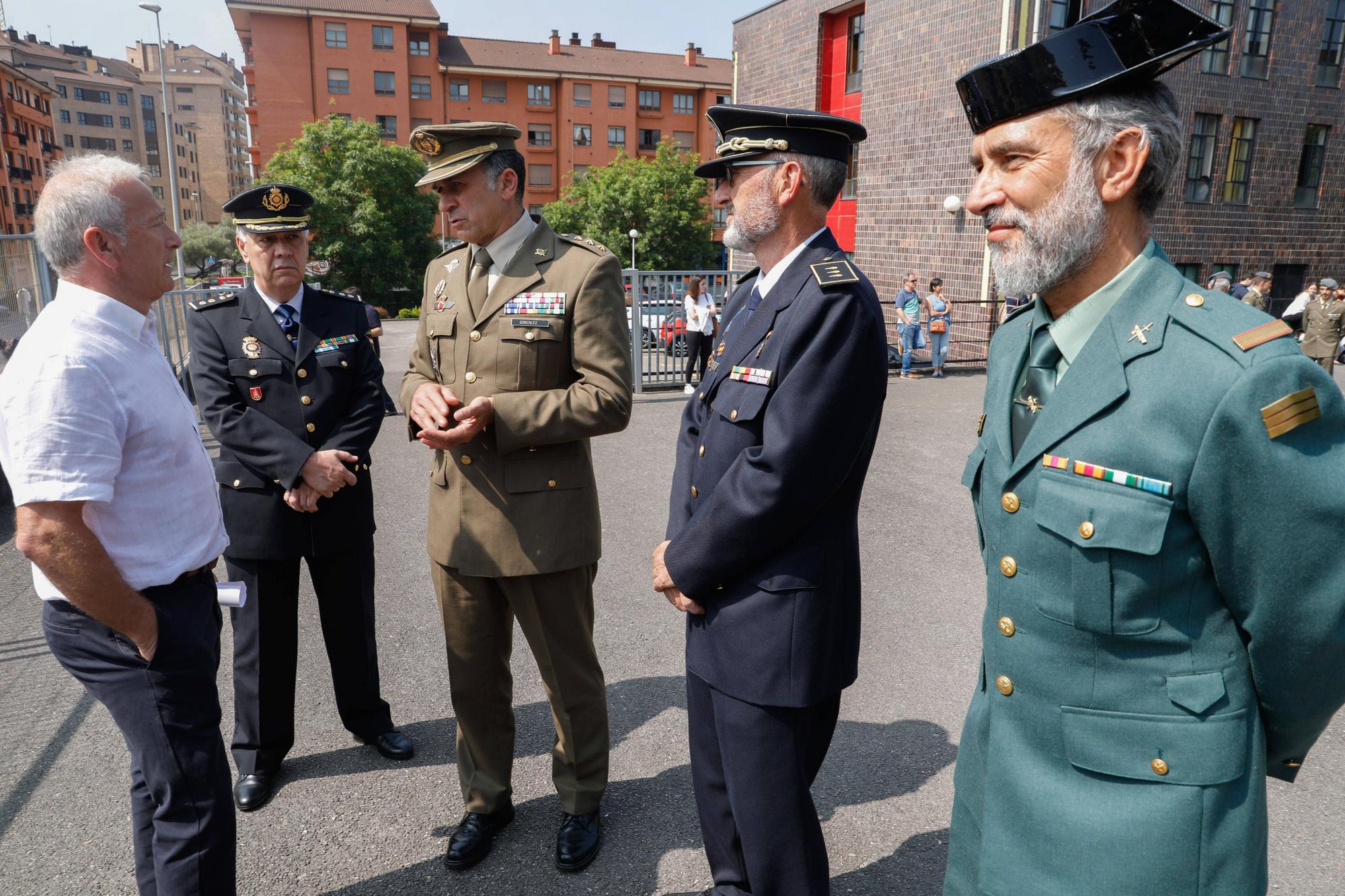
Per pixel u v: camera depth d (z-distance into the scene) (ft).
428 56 172.76
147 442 6.30
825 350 5.73
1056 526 4.04
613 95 185.37
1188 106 59.52
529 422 7.72
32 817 9.28
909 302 47.26
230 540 9.30
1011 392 4.58
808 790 6.41
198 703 6.53
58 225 6.00
